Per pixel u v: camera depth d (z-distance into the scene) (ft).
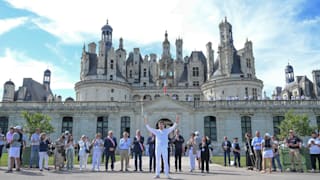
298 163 62.69
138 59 268.00
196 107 172.35
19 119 173.27
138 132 64.49
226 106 171.22
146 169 68.59
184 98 239.30
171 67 266.57
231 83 201.16
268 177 48.44
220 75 212.84
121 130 172.76
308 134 147.43
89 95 206.59
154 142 62.28
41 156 60.59
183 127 169.89
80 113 174.50
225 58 214.28
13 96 220.64
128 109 173.68
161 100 172.96
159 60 268.82
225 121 170.09
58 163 65.36
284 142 71.05
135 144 63.57
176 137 63.00
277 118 170.60
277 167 71.05
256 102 171.94
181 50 262.88
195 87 239.50
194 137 64.80
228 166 79.46
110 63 219.41
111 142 64.90
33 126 148.97
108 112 173.88
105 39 249.14
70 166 67.56
